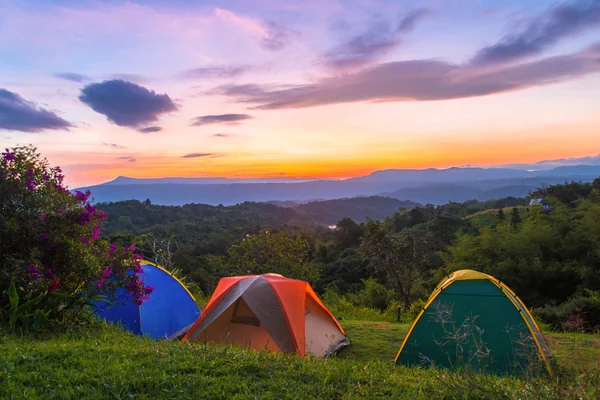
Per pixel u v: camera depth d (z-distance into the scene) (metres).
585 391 3.57
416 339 6.32
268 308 6.96
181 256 26.95
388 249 15.63
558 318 10.20
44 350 4.45
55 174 6.68
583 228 16.56
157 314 7.89
